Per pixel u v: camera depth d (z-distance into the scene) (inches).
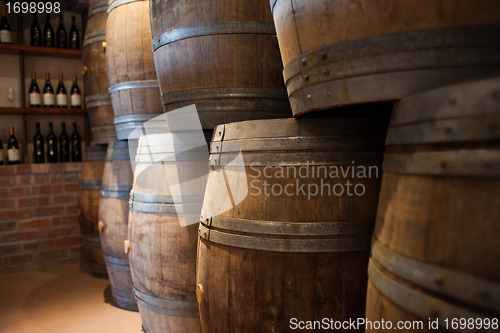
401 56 29.3
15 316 95.0
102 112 106.8
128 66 83.3
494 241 21.7
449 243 23.9
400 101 29.2
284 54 39.8
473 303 22.3
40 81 144.1
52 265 135.6
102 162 119.0
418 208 26.4
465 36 27.7
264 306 42.1
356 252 41.2
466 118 23.1
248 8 56.5
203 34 57.1
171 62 60.6
